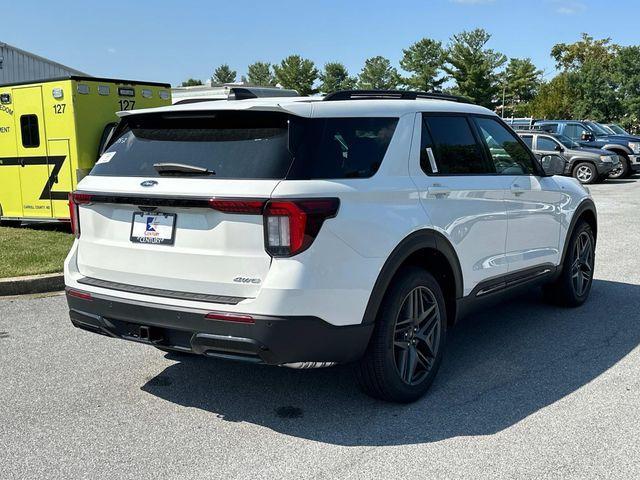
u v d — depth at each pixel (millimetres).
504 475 3285
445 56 74750
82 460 3496
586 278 6582
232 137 3785
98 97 10852
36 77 27391
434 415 4023
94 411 4129
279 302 3445
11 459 3512
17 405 4219
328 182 3631
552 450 3543
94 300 3996
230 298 3592
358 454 3531
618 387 4430
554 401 4211
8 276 7254
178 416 4055
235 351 3553
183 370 4844
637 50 57781
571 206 6133
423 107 4512
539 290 7160
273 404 4223
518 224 5246
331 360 3717
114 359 5078
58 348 5332
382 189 3914
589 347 5281
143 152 4047
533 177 5512
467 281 4660
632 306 6500
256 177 3555
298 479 3275
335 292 3602
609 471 3314
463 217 4539
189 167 3713
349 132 3902
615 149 23031
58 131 10773
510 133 5461
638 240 10227
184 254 3707
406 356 4160
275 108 3625
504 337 5566
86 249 4184
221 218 3576
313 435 3773
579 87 62062
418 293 4195
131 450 3607
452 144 4680
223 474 3338
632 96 57344
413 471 3340
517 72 85375
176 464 3447
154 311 3729
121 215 3979
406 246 3979
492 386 4480
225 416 4051
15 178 11453
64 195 10906
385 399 4148
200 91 15477
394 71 92875
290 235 3445
